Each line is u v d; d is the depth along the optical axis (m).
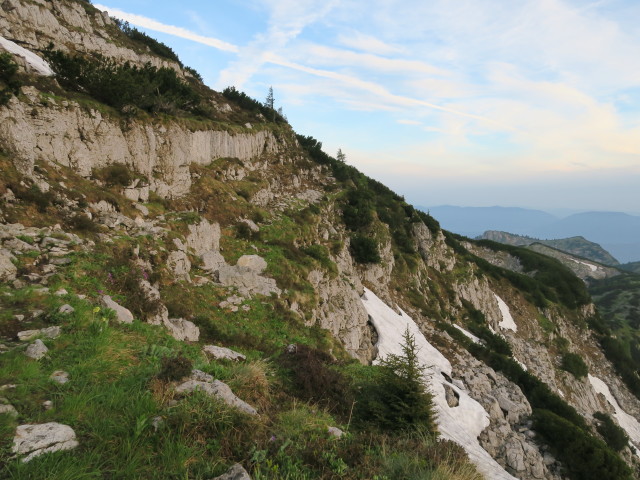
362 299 34.66
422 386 12.11
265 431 6.34
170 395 6.21
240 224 27.30
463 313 56.91
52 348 7.06
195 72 61.81
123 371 6.82
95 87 22.14
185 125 29.05
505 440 21.94
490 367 36.50
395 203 67.25
